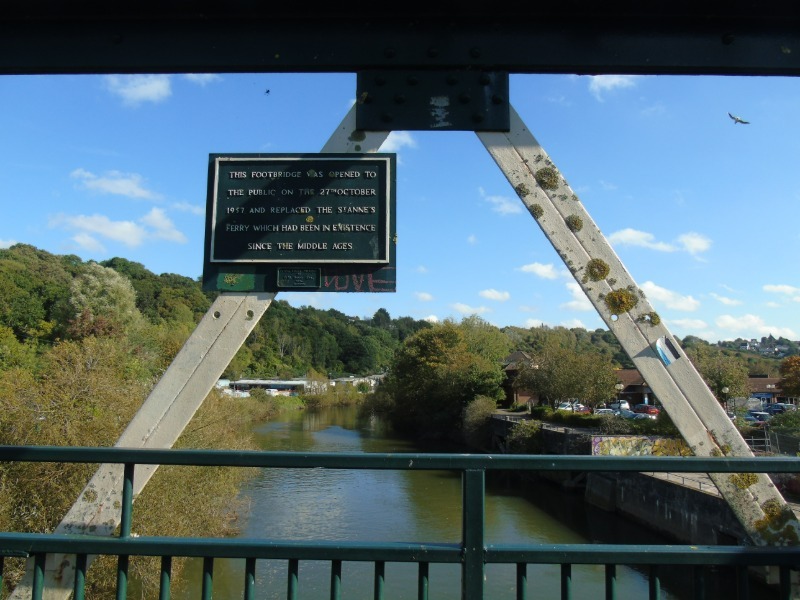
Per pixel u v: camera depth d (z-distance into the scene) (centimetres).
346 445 4428
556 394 4475
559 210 316
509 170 319
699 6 306
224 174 332
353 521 2141
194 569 1528
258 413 6306
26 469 1216
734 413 3588
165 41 324
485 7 311
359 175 328
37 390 1402
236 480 1967
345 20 320
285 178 329
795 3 303
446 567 1612
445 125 320
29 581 282
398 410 5962
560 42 317
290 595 258
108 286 5162
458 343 5888
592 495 2761
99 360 1563
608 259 312
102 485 302
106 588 1148
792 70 314
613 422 3456
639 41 315
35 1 315
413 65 320
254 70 327
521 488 3147
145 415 304
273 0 311
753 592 1285
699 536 1927
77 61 325
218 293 323
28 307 5234
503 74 322
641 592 1385
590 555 258
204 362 313
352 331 14075
